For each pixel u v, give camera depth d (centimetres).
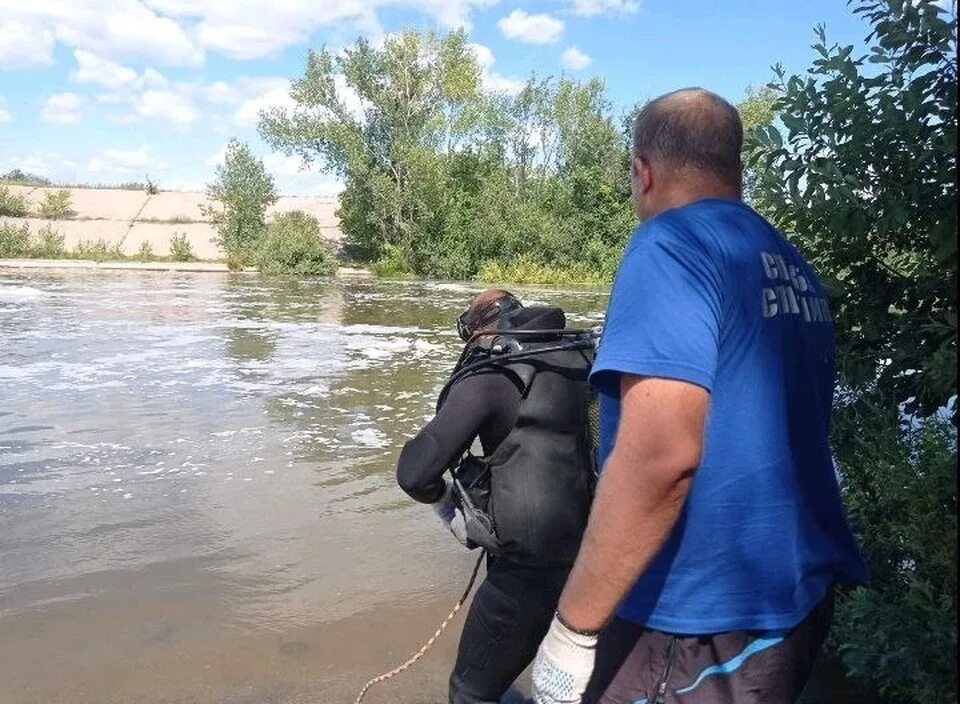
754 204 372
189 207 4672
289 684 400
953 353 270
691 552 187
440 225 4041
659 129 206
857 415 373
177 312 1956
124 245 4147
